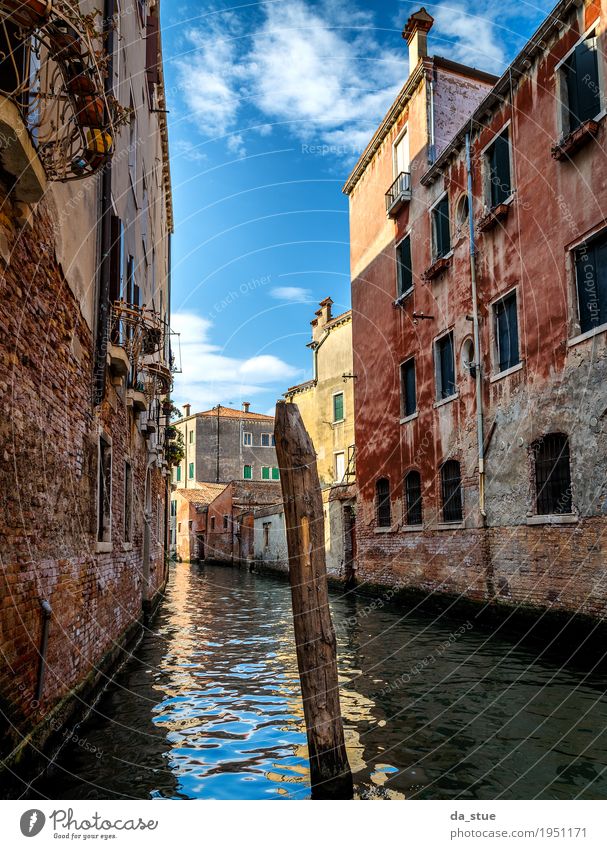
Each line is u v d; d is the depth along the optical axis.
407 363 15.95
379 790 4.31
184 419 46.50
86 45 4.18
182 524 44.53
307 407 30.48
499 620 10.91
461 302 13.00
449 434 13.30
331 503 20.64
